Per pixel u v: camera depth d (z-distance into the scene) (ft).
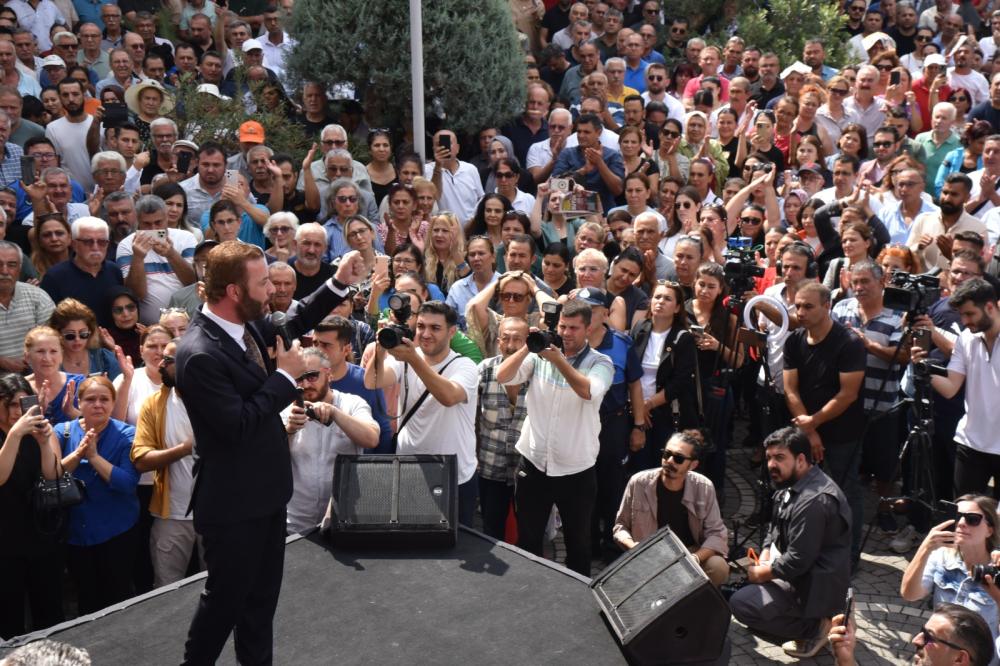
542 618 14.88
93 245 23.66
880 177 34.32
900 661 19.02
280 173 29.63
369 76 32.58
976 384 21.86
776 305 22.93
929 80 42.47
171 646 13.99
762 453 26.96
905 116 37.37
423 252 28.30
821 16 48.16
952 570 17.60
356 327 22.97
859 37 50.29
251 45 38.65
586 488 19.60
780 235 29.48
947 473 23.94
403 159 30.53
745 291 23.93
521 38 42.60
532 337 17.57
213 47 41.65
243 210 28.43
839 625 16.92
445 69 32.55
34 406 17.54
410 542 16.75
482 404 21.25
